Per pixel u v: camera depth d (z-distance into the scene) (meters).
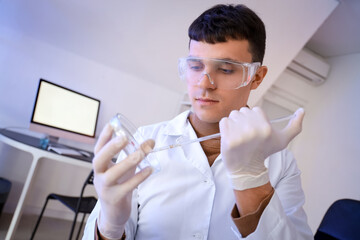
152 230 0.80
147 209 0.83
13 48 2.50
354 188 2.88
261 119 0.54
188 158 0.87
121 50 2.67
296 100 3.75
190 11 2.36
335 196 3.05
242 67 0.73
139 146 0.58
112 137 0.59
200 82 0.73
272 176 0.91
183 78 0.82
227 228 0.82
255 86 0.90
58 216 2.85
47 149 2.01
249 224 0.61
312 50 3.70
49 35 2.53
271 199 0.62
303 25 2.55
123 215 0.61
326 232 1.52
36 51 2.56
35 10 2.36
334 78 3.57
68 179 2.83
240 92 0.77
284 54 2.74
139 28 2.49
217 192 0.84
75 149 2.54
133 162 0.55
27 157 2.63
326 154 3.34
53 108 2.36
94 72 2.78
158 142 0.93
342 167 3.09
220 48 0.74
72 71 2.70
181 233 0.79
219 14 0.76
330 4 2.44
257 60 0.82
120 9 2.35
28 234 2.35
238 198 0.61
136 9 2.35
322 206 3.15
